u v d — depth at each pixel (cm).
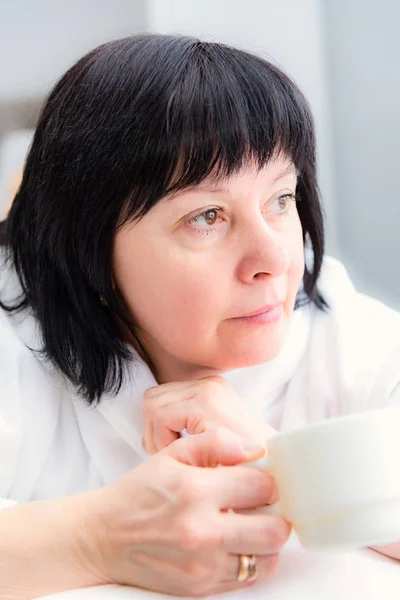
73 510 46
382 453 37
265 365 65
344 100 138
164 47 56
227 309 53
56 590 45
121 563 44
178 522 42
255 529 41
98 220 56
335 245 141
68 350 63
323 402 66
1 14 123
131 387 62
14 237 67
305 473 38
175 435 55
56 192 59
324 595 42
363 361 66
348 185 141
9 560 45
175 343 56
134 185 52
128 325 62
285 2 130
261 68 55
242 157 51
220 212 52
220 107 51
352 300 72
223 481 43
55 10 124
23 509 48
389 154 137
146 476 44
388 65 134
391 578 44
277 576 45
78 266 60
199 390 56
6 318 69
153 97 52
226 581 43
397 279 140
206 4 129
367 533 37
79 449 66
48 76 124
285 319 57
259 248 52
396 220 138
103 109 54
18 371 65
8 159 108
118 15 126
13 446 63
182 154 50
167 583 43
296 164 56
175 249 53
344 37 136
